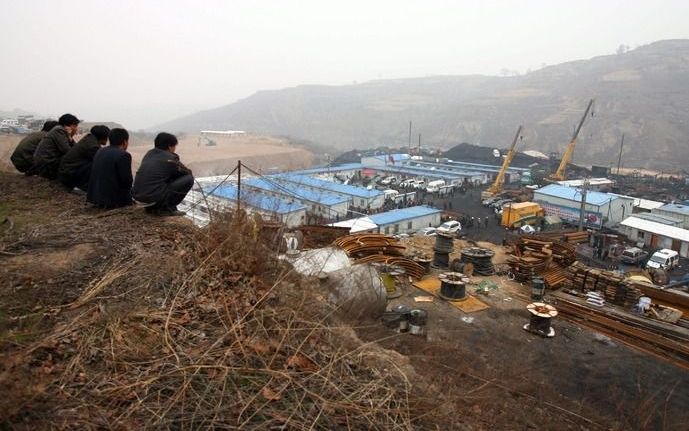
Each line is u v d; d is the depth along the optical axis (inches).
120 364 107.0
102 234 185.9
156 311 129.8
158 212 219.8
